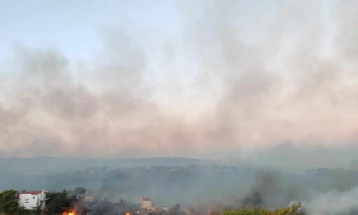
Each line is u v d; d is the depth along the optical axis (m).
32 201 65.62
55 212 66.31
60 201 69.44
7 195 59.81
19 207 61.91
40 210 63.09
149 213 92.25
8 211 58.00
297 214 37.03
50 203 68.44
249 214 35.69
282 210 36.03
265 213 35.50
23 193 66.44
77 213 70.75
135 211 91.81
